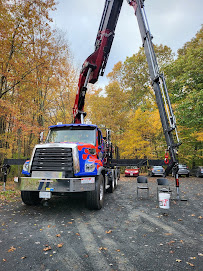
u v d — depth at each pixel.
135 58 31.03
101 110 20.38
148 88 31.09
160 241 3.33
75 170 4.91
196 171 18.89
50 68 10.68
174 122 5.78
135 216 4.89
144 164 8.88
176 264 2.56
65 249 3.00
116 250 2.97
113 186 8.83
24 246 3.09
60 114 17.61
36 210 5.39
